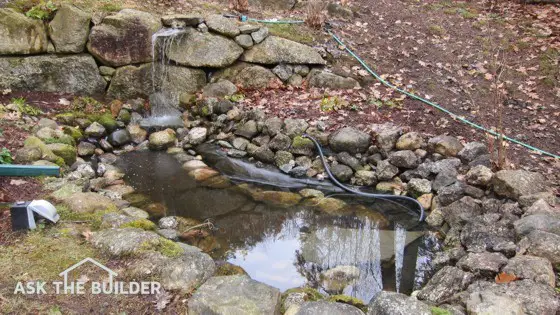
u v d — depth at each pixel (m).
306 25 7.10
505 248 3.54
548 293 2.89
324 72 6.43
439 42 7.12
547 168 4.79
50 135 5.14
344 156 5.35
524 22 7.56
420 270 3.86
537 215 3.71
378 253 4.08
